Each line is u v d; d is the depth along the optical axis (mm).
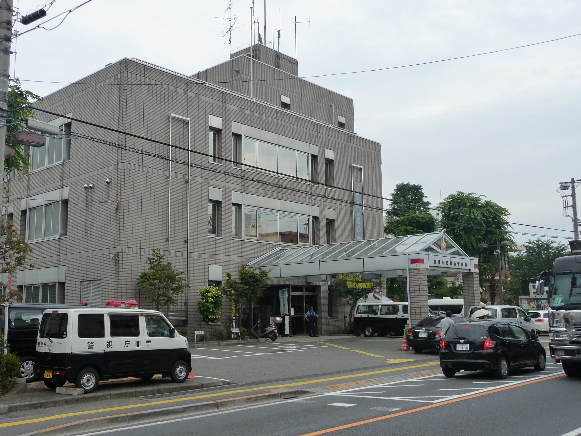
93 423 10367
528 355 17188
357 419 10469
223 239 32094
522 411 10984
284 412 11461
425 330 23906
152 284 26422
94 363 14039
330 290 37438
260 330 31469
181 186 30328
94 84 30047
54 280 30938
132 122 28531
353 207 40625
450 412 10984
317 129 38844
